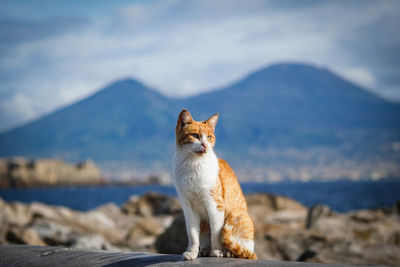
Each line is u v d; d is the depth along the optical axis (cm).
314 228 1105
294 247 942
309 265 366
